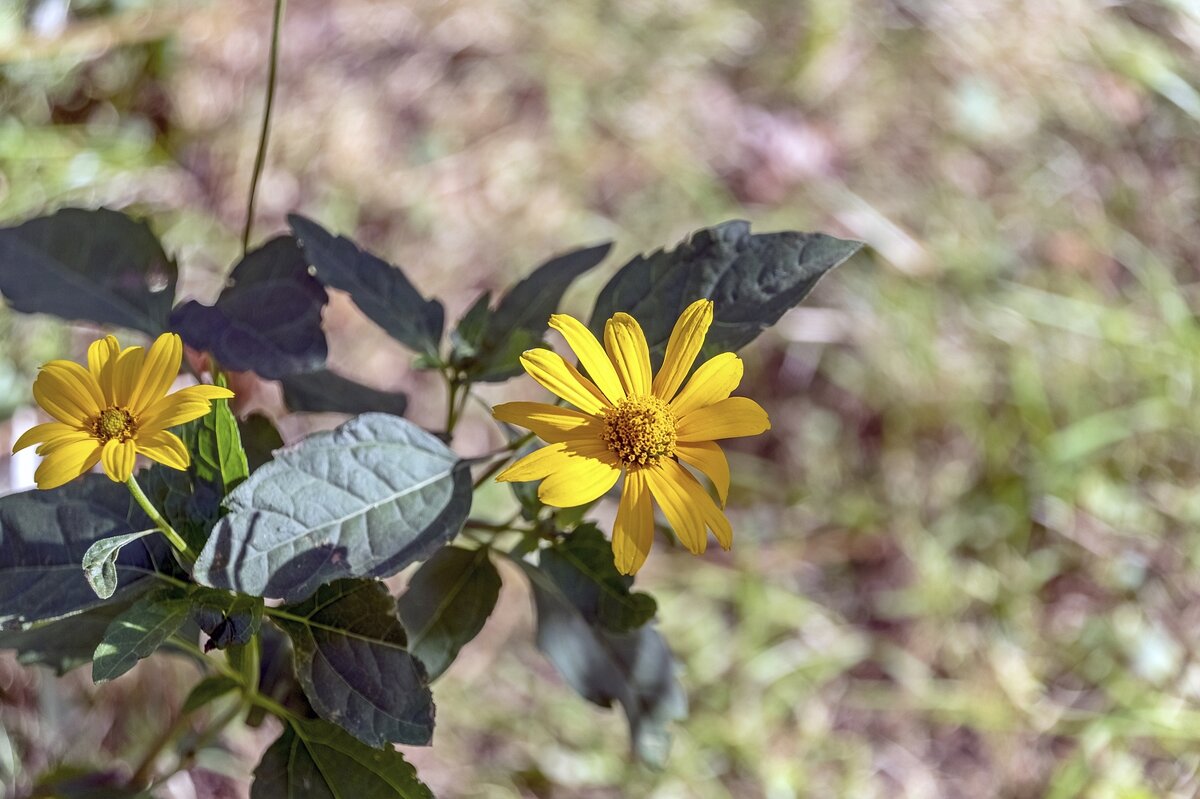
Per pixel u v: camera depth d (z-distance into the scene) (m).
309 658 1.34
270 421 1.65
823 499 3.40
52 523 1.38
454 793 2.81
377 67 4.02
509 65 4.08
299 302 1.69
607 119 4.01
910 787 2.97
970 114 4.12
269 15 3.98
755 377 3.55
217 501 1.39
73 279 1.82
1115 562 3.25
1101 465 3.40
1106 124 4.13
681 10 4.30
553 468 1.32
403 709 1.32
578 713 2.98
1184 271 3.84
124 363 1.25
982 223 3.88
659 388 1.38
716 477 1.33
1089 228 3.89
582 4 4.25
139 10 3.71
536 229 3.77
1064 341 3.60
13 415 2.90
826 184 3.94
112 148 3.59
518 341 1.65
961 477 3.41
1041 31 4.31
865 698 3.11
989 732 3.05
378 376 3.43
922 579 3.26
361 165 3.82
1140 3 4.35
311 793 1.48
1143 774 2.92
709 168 3.96
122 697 2.70
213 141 3.74
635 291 1.53
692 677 3.06
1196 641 3.13
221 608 1.32
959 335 3.62
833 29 4.22
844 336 3.57
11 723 2.54
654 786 2.87
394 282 1.73
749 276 1.49
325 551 1.30
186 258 3.47
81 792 1.93
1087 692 3.10
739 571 3.26
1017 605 3.21
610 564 1.51
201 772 2.66
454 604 1.56
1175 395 3.48
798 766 2.96
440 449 1.42
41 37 3.50
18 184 3.39
